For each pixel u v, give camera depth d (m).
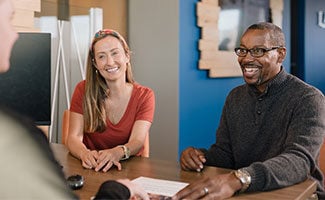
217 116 3.92
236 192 1.27
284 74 1.77
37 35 1.34
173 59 3.33
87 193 1.30
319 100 1.65
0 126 0.60
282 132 1.70
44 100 1.37
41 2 2.74
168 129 3.40
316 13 5.81
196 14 3.47
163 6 3.35
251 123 1.81
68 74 2.94
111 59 2.07
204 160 1.62
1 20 0.68
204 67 3.59
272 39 1.76
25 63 1.33
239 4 4.09
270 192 1.31
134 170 1.59
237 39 4.10
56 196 0.61
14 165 0.58
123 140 2.11
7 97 1.32
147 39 3.46
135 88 2.19
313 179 1.54
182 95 3.38
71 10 2.96
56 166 0.66
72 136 2.02
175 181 1.43
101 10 3.20
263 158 1.77
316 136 1.56
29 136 0.62
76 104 2.14
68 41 2.94
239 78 4.29
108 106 2.13
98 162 1.64
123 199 0.89
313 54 5.82
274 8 4.88
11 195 0.56
